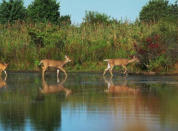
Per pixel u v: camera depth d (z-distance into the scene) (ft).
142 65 131.95
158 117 61.21
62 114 63.26
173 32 136.46
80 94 82.12
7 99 76.28
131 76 121.19
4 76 121.80
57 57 141.69
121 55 140.56
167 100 74.69
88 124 57.47
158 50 130.11
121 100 74.84
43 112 64.64
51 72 134.92
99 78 115.14
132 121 58.90
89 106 69.21
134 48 138.00
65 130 54.65
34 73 131.95
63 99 76.18
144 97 78.18
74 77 118.32
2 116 61.93
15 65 141.59
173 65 131.13
